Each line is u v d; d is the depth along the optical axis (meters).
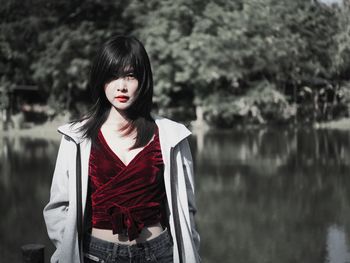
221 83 45.62
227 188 15.02
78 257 2.45
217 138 33.22
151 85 2.56
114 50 2.50
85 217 2.51
